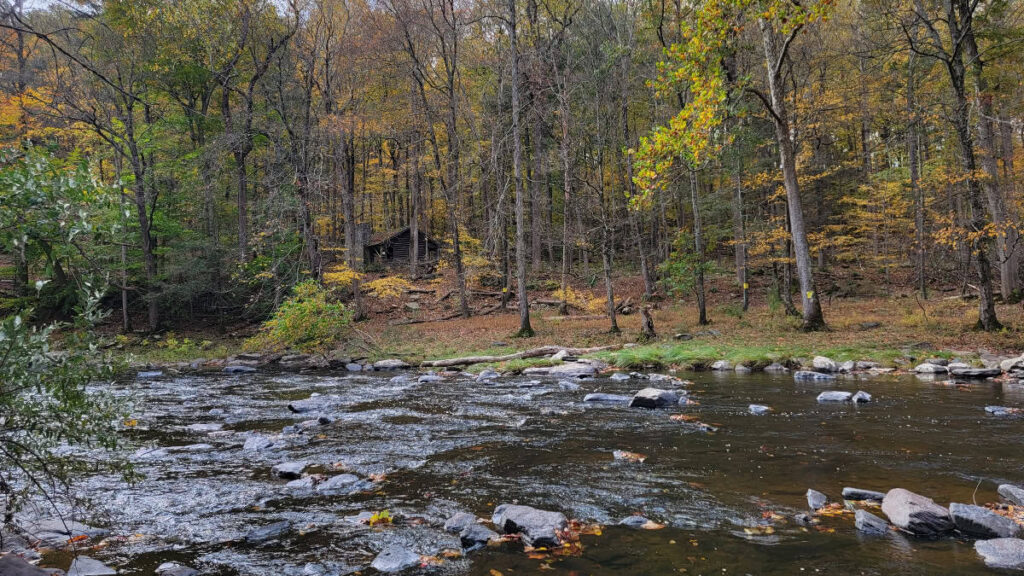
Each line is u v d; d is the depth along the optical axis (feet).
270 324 65.05
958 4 48.42
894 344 47.32
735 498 15.10
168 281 92.02
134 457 21.38
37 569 10.32
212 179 91.97
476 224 112.37
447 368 54.90
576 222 101.76
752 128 67.62
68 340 11.76
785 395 31.45
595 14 89.40
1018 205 71.31
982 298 50.19
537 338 67.05
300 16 86.43
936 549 11.57
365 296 104.83
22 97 68.95
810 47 76.54
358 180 139.74
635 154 39.42
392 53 94.43
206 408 33.68
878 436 21.29
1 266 77.20
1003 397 28.73
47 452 12.66
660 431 23.50
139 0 73.26
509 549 12.21
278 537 13.28
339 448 22.31
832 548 11.73
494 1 80.59
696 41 38.11
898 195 92.32
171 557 12.19
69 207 11.98
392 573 11.12
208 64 82.17
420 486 17.11
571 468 18.53
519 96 80.38
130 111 81.25
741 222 79.15
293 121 94.32
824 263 120.06
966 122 49.96
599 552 11.88
